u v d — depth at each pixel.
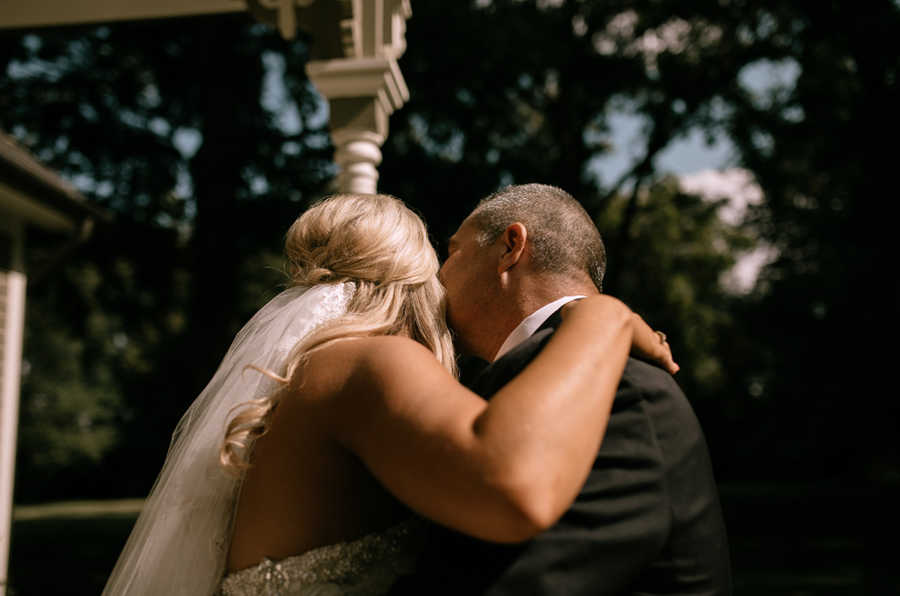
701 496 1.30
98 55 15.26
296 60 15.50
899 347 13.70
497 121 16.39
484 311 1.59
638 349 1.36
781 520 17.72
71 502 31.17
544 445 1.03
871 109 13.63
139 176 15.92
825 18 14.48
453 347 1.68
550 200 1.59
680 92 17.09
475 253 1.61
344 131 3.68
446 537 1.27
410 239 1.58
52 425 32.38
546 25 15.60
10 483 8.05
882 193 13.32
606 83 16.69
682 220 29.56
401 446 1.12
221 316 15.44
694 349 31.86
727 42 16.73
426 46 14.90
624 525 1.20
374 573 1.31
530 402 1.06
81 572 10.77
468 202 15.58
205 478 1.42
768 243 17.64
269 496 1.32
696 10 15.72
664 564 1.26
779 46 16.27
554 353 1.15
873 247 13.29
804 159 16.41
